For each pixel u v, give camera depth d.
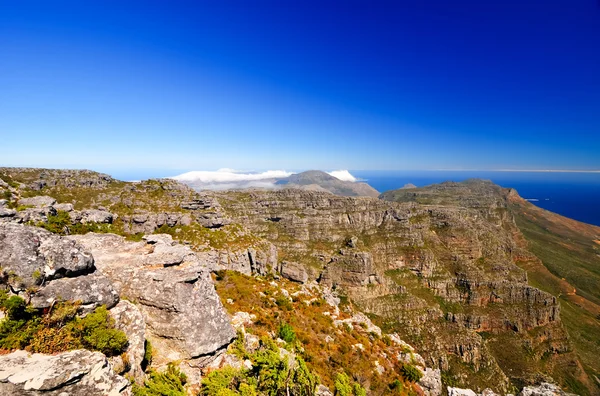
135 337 21.69
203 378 23.86
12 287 17.48
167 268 27.50
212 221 128.12
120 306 22.34
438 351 162.88
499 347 197.12
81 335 18.75
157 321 24.91
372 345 63.62
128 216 114.12
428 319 190.25
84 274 21.34
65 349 17.53
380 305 194.12
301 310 63.53
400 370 59.22
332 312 73.50
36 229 20.25
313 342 51.12
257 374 26.70
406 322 182.25
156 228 117.19
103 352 19.11
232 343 29.16
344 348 53.78
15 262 17.86
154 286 25.52
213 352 26.31
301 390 28.28
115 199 128.62
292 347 40.03
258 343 33.94
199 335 25.27
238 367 26.86
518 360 187.25
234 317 41.31
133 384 19.27
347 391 33.03
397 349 68.38
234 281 65.56
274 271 121.50
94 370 16.58
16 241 18.56
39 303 17.86
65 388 15.25
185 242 111.06
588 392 176.00
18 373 14.59
